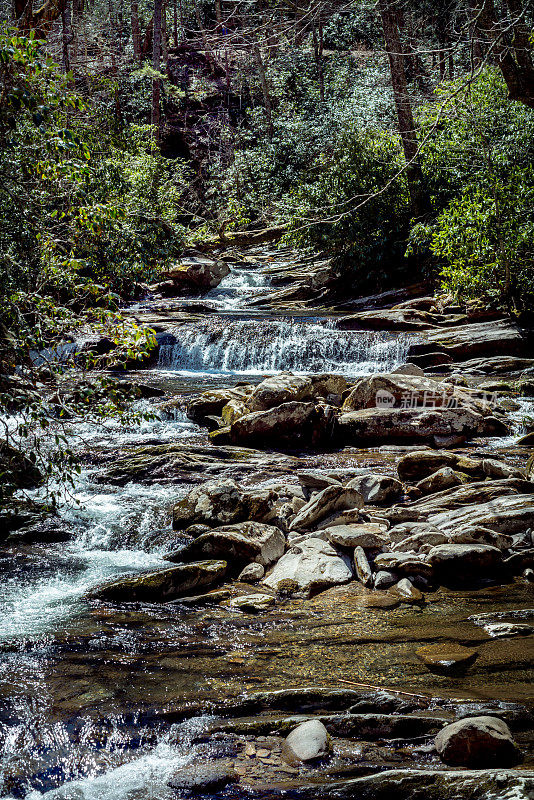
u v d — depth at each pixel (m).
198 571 5.94
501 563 6.14
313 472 8.34
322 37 36.84
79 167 6.64
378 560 6.16
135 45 38.50
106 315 6.71
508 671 4.25
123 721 3.82
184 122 37.41
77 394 6.44
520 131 16.98
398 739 3.53
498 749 3.24
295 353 16.77
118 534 7.05
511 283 16.94
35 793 3.22
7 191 7.29
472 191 18.06
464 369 15.19
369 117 27.47
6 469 7.40
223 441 10.03
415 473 8.31
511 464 8.80
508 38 10.27
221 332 17.33
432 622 5.11
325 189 22.67
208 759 3.44
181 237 20.95
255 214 31.72
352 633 4.95
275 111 37.03
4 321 6.61
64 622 5.25
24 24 11.46
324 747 3.43
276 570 6.14
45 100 5.84
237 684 4.21
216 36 13.95
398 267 23.05
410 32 24.92
